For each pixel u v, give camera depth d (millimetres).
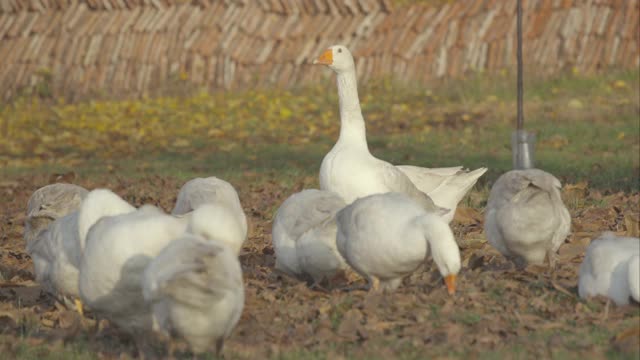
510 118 50219
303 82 58125
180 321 13812
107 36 60594
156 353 15133
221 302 13617
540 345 14742
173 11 60375
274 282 19391
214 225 14430
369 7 58531
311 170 40031
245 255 22062
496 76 55531
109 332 16531
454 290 16281
